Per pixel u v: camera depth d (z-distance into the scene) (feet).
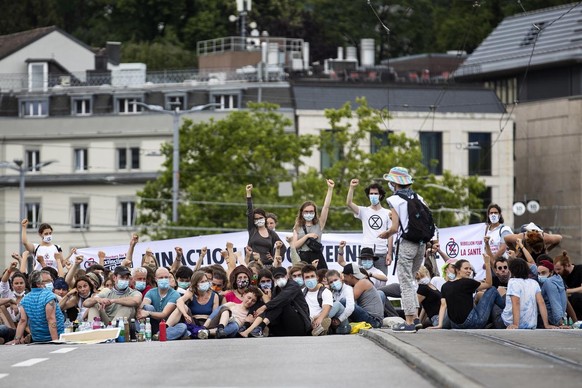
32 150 625.00
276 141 501.97
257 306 157.79
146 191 515.09
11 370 106.32
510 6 619.26
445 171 509.76
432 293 167.73
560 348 113.29
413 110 581.53
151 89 615.98
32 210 622.13
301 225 171.63
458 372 92.99
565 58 580.30
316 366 103.76
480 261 201.26
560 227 567.18
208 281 158.71
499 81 611.06
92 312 158.10
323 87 593.42
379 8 627.46
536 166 602.85
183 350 122.11
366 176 484.33
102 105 623.36
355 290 161.27
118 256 202.49
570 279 169.17
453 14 634.43
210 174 503.61
